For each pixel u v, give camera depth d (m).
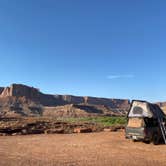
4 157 13.80
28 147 17.88
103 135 26.61
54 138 24.08
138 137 19.91
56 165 12.01
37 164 12.10
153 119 20.28
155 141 19.94
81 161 12.98
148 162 12.98
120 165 12.20
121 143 20.06
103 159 13.55
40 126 37.19
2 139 23.17
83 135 27.08
